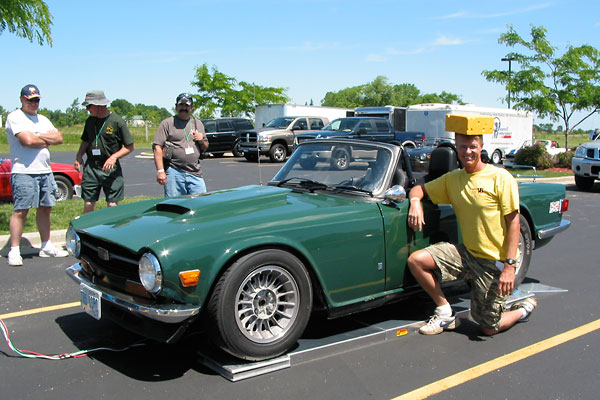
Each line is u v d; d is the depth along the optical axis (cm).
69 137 3978
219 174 1683
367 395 312
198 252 312
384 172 419
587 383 332
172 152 627
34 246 687
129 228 350
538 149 1998
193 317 317
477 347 387
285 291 348
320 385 323
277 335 341
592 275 593
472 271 396
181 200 402
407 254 411
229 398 306
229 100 3219
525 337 408
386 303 409
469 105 2348
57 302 479
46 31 805
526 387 326
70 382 327
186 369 345
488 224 380
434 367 352
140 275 313
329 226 363
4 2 746
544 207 519
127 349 376
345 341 374
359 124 1928
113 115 617
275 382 326
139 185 1384
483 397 313
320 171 456
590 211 1068
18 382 327
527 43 1981
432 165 466
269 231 337
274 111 2836
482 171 383
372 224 386
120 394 312
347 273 376
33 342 389
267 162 2186
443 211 434
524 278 559
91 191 633
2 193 940
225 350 329
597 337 410
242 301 329
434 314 424
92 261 372
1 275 560
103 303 353
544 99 1927
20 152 584
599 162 1352
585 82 1977
